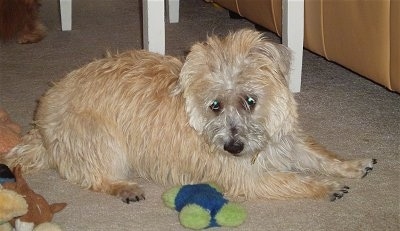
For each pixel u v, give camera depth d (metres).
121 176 1.76
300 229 1.53
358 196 1.64
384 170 1.73
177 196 1.60
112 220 1.59
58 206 1.58
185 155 1.69
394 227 1.52
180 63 1.75
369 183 1.68
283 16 2.10
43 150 1.80
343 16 1.96
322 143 1.85
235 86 1.58
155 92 1.70
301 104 2.07
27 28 2.71
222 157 1.66
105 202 1.67
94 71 1.76
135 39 2.70
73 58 2.51
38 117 1.82
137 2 3.37
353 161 1.72
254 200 1.67
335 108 2.04
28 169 1.79
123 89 1.72
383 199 1.62
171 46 2.56
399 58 1.80
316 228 1.53
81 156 1.72
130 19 3.01
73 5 3.34
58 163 1.76
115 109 1.72
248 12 2.47
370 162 1.72
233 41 1.62
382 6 1.82
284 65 1.62
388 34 1.82
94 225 1.58
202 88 1.59
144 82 1.72
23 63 2.47
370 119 1.97
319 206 1.61
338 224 1.54
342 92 2.14
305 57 2.42
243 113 1.60
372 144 1.84
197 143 1.67
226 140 1.59
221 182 1.69
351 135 1.89
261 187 1.66
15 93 2.21
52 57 2.53
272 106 1.61
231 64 1.58
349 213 1.58
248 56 1.60
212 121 1.61
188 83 1.61
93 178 1.72
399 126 1.92
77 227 1.57
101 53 2.55
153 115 1.70
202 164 1.69
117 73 1.74
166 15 2.92
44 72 2.38
